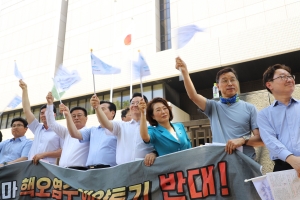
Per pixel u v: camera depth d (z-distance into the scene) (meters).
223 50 16.14
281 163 2.61
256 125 3.08
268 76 2.91
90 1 23.66
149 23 20.06
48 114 4.46
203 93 19.28
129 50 10.52
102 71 4.38
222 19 17.62
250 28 16.19
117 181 3.39
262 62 15.63
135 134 3.76
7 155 5.25
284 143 2.60
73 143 4.32
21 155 5.14
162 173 3.17
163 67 17.42
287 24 14.78
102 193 3.42
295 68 16.38
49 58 23.47
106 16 22.31
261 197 2.52
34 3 26.77
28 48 25.03
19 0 27.77
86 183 3.59
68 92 20.17
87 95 19.72
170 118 3.67
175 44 3.67
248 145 2.90
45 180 3.94
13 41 26.23
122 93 18.80
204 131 5.78
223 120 3.20
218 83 3.38
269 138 2.64
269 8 16.39
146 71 4.57
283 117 2.69
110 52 20.80
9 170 4.22
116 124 3.86
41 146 4.67
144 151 3.60
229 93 3.24
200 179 2.97
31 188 3.99
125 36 10.72
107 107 4.56
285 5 15.96
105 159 3.88
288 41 14.49
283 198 2.41
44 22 25.27
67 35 23.59
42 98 20.95
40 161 4.09
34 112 21.62
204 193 2.91
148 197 3.16
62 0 25.44
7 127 22.47
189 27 3.72
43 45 24.34
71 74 4.72
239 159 2.84
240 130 3.07
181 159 3.13
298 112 2.63
